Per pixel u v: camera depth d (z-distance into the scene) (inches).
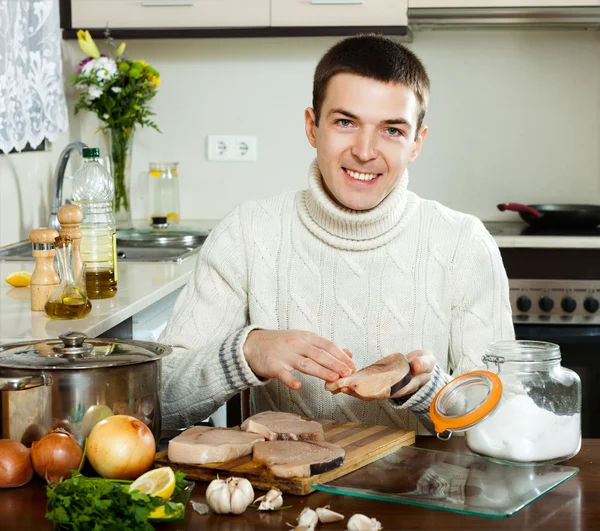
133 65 119.7
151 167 127.3
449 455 46.7
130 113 119.4
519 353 45.9
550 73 131.4
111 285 79.3
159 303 93.1
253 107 135.2
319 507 39.8
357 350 62.6
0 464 42.0
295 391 61.6
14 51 98.0
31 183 111.3
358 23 117.3
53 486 39.3
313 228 62.7
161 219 119.9
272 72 134.2
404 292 62.2
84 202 84.6
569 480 43.5
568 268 113.3
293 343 50.5
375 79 55.0
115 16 119.3
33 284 73.5
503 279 63.1
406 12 117.0
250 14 118.0
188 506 40.4
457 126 133.2
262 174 136.3
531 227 123.4
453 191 134.4
